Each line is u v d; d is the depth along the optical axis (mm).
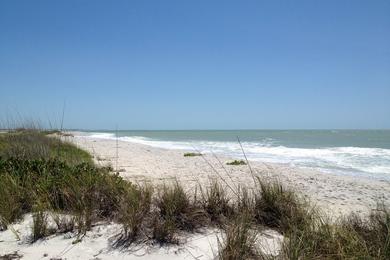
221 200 5020
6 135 9453
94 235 4184
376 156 19656
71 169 6262
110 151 19469
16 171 5965
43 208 4824
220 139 44156
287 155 20422
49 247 3871
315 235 3777
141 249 3842
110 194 5059
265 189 5102
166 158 17266
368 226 4348
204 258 3658
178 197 4715
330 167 15031
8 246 3891
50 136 10172
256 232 4066
